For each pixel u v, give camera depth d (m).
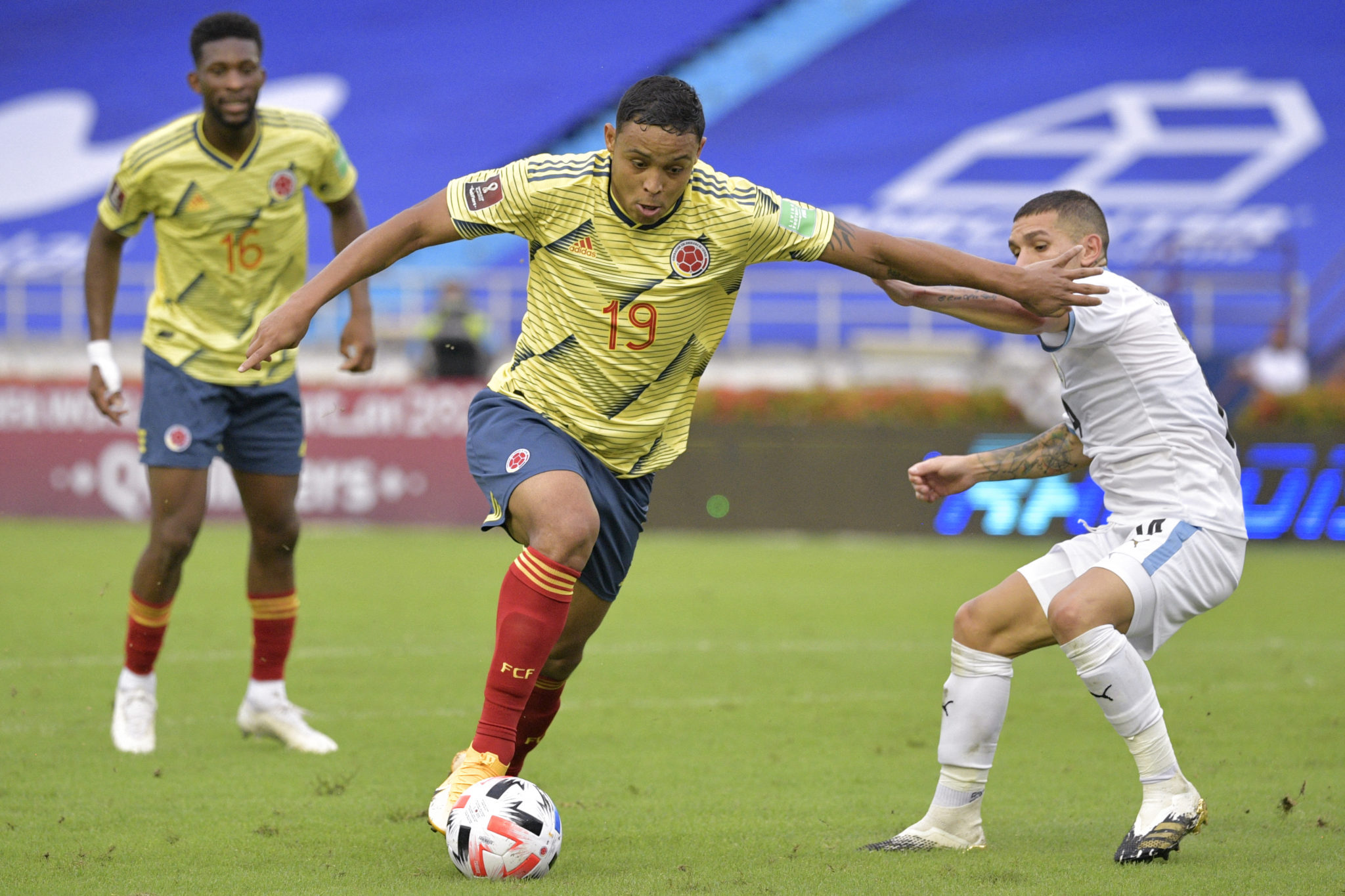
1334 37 89.00
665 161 12.63
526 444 13.78
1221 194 86.94
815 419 53.66
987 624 13.92
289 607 19.59
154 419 19.09
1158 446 13.85
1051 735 20.66
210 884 12.28
